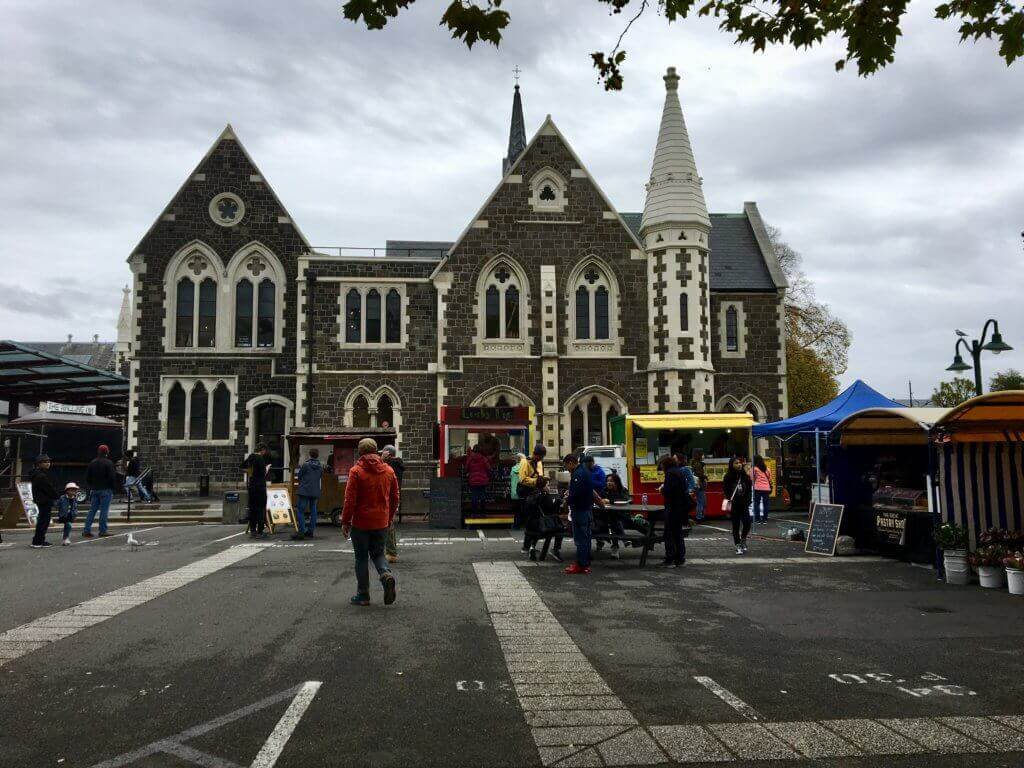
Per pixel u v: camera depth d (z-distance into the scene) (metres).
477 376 29.45
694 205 30.02
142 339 30.62
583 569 12.06
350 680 6.41
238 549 15.05
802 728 5.38
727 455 22.08
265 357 30.81
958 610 9.39
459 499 19.42
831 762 4.82
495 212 30.12
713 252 33.50
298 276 30.22
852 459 15.79
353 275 30.09
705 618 8.84
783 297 32.00
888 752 4.98
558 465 28.88
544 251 30.09
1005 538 11.22
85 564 13.10
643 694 6.09
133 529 19.80
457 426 20.20
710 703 5.89
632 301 30.16
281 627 8.27
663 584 11.11
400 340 30.05
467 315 29.67
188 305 31.17
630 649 7.43
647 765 4.77
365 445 9.51
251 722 5.45
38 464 15.92
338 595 10.09
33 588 10.73
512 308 30.05
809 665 6.93
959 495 11.84
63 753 4.92
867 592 10.57
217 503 26.14
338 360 29.64
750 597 10.15
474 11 6.15
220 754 4.90
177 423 30.55
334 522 20.11
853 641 7.80
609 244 30.28
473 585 10.88
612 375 29.78
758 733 5.29
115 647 7.45
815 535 14.75
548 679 6.46
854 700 5.98
